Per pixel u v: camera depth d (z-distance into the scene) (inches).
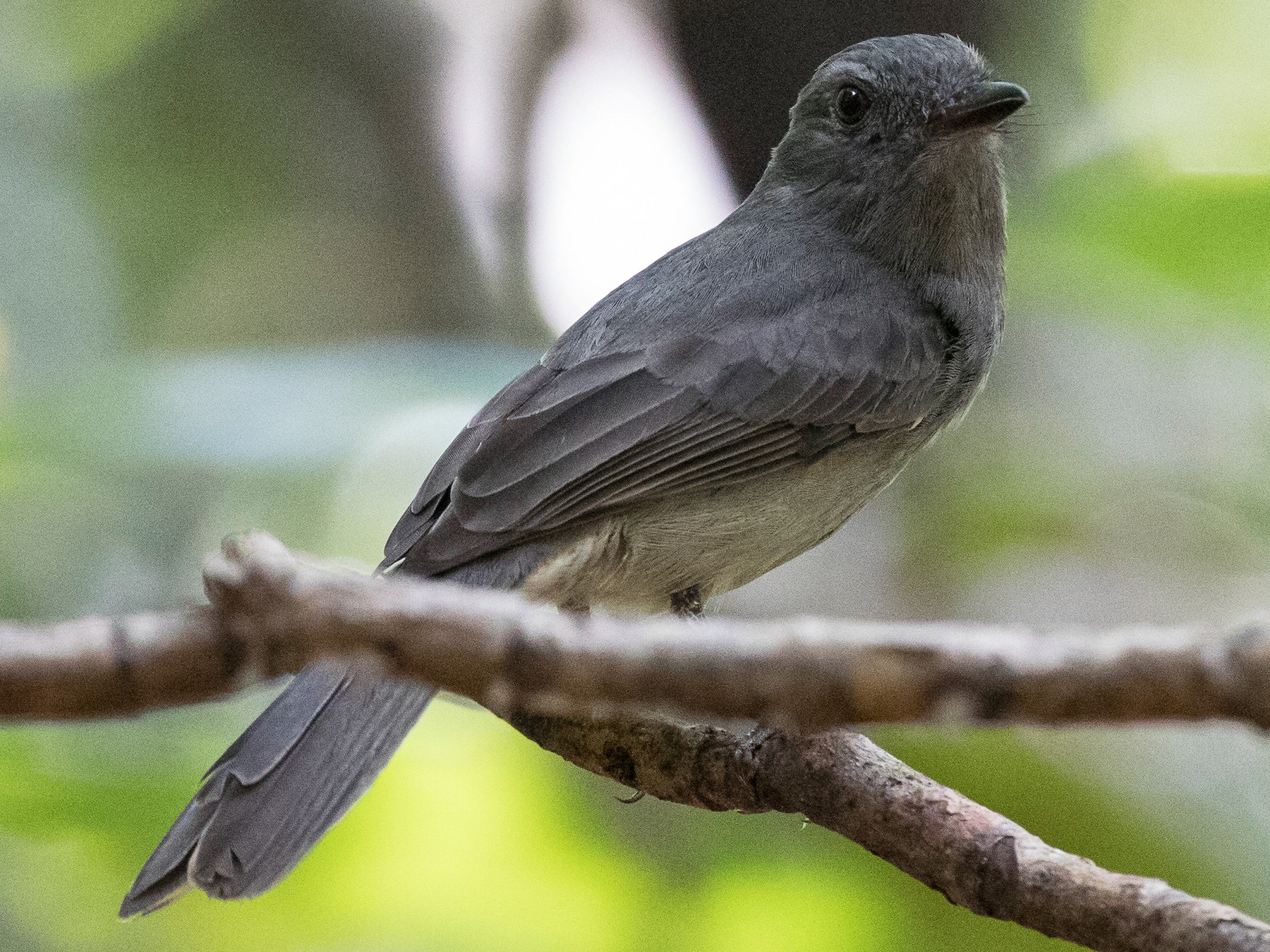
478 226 613.6
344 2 616.4
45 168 657.6
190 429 443.5
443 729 445.4
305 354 471.5
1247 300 468.4
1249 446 529.7
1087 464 531.2
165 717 426.9
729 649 156.6
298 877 427.5
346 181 634.8
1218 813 442.9
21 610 493.7
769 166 429.7
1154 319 474.9
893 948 415.8
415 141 618.8
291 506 476.7
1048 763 439.5
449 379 465.1
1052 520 534.3
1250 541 546.0
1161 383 521.7
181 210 658.2
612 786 445.7
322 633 151.8
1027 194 500.1
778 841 442.3
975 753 436.8
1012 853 263.0
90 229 652.1
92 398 446.6
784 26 580.7
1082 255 472.7
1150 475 529.3
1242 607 530.9
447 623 154.6
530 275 610.9
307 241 641.6
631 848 440.8
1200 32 559.5
